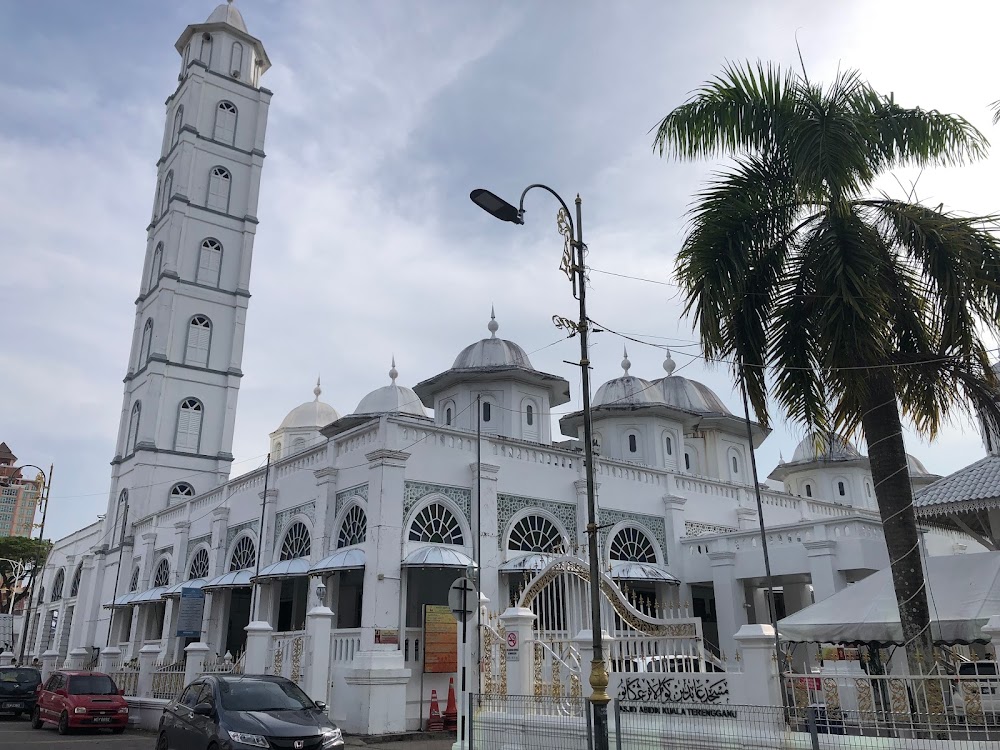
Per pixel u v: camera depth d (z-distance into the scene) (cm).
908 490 1126
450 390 3275
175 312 4359
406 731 1744
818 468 4381
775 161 1266
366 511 2195
